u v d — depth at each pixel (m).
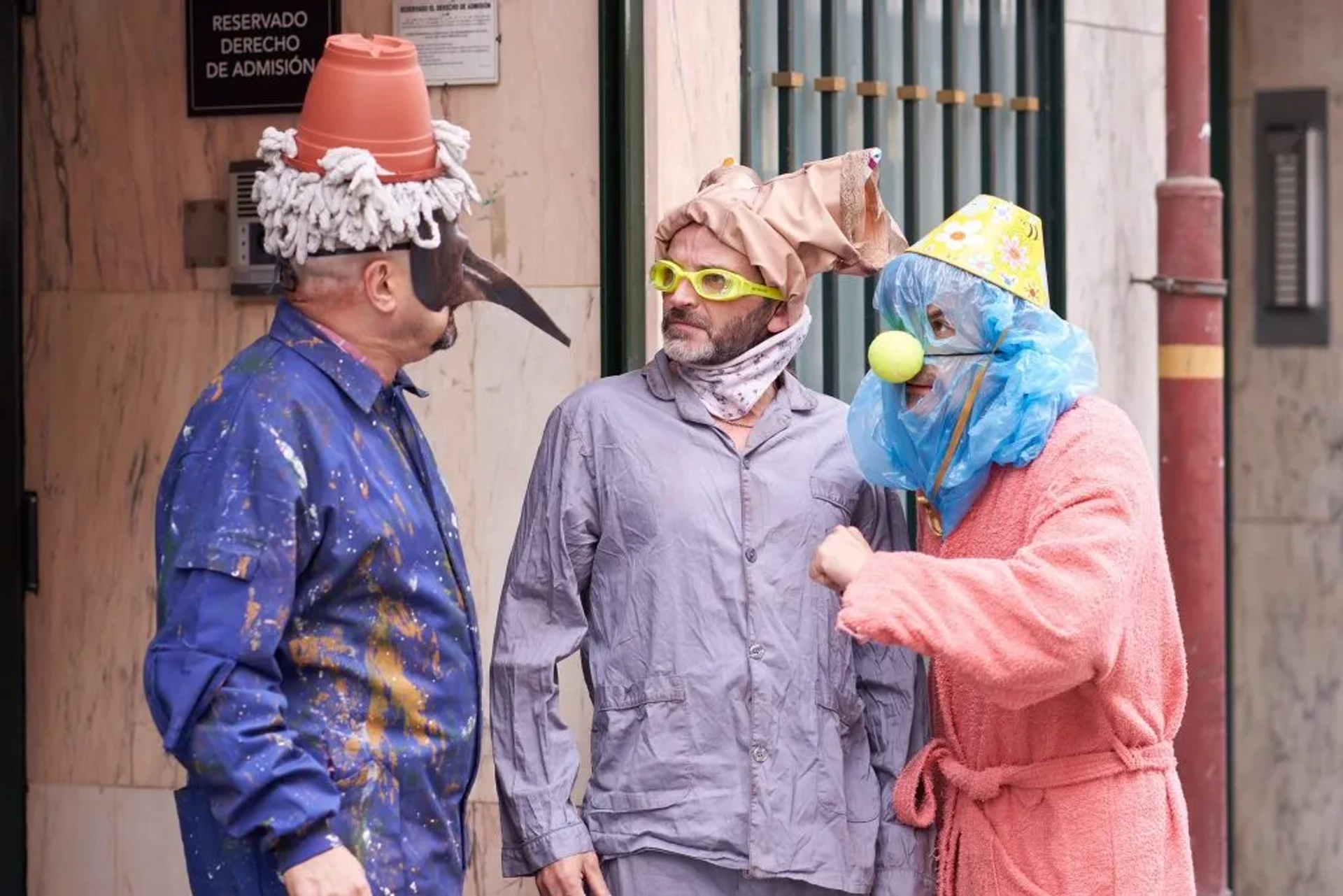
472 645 3.79
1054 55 6.78
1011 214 3.95
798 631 4.13
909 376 3.86
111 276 5.54
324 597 3.53
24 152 5.59
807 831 4.08
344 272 3.61
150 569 5.53
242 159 5.42
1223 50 8.13
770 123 5.72
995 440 3.83
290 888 3.35
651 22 5.08
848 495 4.24
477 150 5.23
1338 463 8.07
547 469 4.21
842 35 5.99
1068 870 3.81
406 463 3.74
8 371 5.56
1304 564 8.14
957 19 6.43
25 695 5.61
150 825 5.54
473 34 5.20
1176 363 6.91
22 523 5.59
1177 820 3.87
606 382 4.29
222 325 5.47
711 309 4.14
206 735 3.32
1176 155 6.93
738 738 4.07
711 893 4.06
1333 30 7.98
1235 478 8.20
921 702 4.28
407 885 3.61
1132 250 7.11
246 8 5.39
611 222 5.15
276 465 3.44
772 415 4.24
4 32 5.53
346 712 3.55
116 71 5.50
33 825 5.62
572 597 4.12
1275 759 8.20
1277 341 8.12
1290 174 8.07
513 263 5.23
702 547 4.11
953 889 4.06
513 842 4.06
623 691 4.11
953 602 3.65
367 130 3.59
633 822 4.06
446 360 5.30
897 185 6.23
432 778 3.67
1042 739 3.87
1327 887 8.14
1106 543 3.65
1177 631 3.91
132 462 5.54
